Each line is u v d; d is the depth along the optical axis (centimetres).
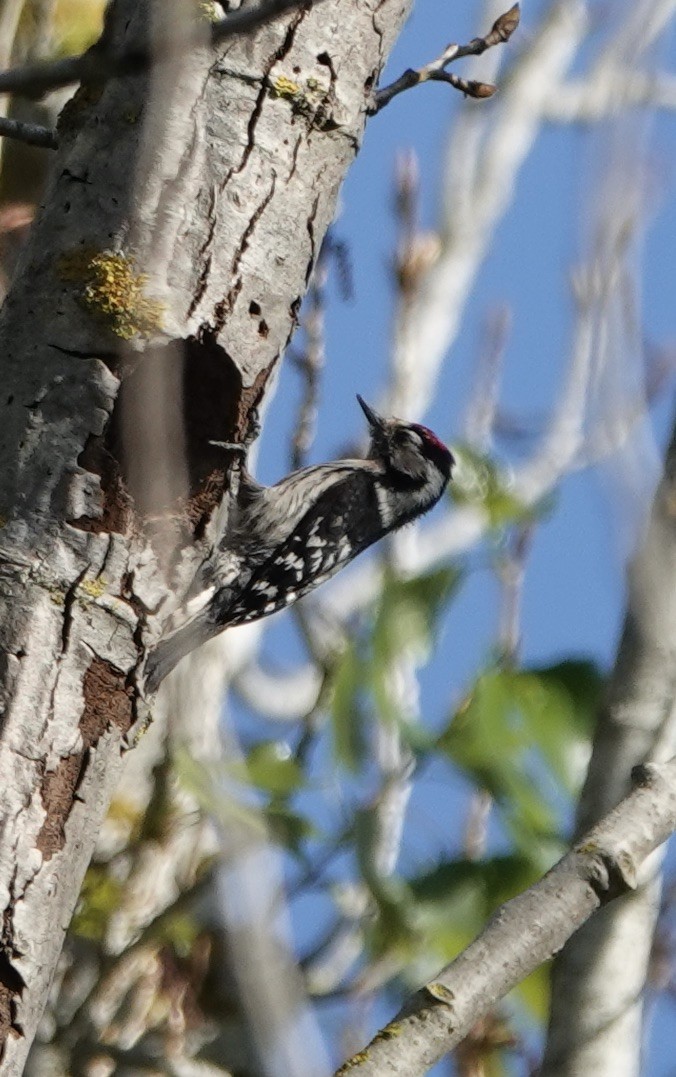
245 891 546
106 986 1123
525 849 1033
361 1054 648
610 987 754
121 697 773
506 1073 1038
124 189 788
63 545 767
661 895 832
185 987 1152
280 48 831
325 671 1134
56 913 748
